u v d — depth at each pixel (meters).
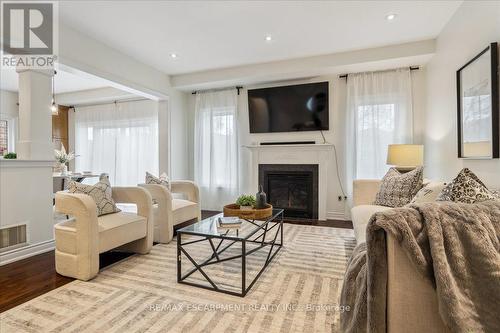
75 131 6.38
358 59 3.65
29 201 2.70
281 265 2.35
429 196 1.98
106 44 3.43
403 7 2.64
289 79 4.38
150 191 3.01
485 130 2.11
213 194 4.88
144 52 3.70
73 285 2.00
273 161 4.48
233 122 4.75
